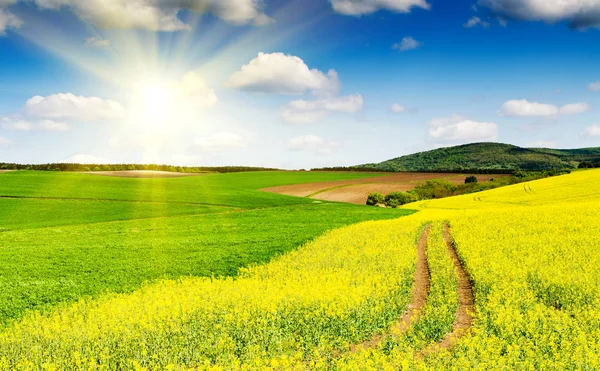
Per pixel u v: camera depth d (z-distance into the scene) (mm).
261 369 10492
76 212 55562
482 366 9953
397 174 120438
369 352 10773
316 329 13266
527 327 12508
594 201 48406
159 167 148625
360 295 15672
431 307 14688
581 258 21828
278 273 22203
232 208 63781
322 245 30109
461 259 23875
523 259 21828
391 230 35375
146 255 29672
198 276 23953
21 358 11969
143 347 12188
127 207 60406
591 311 13484
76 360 11430
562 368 9945
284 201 72562
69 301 19625
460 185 99438
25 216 52250
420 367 9805
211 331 13148
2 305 19141
